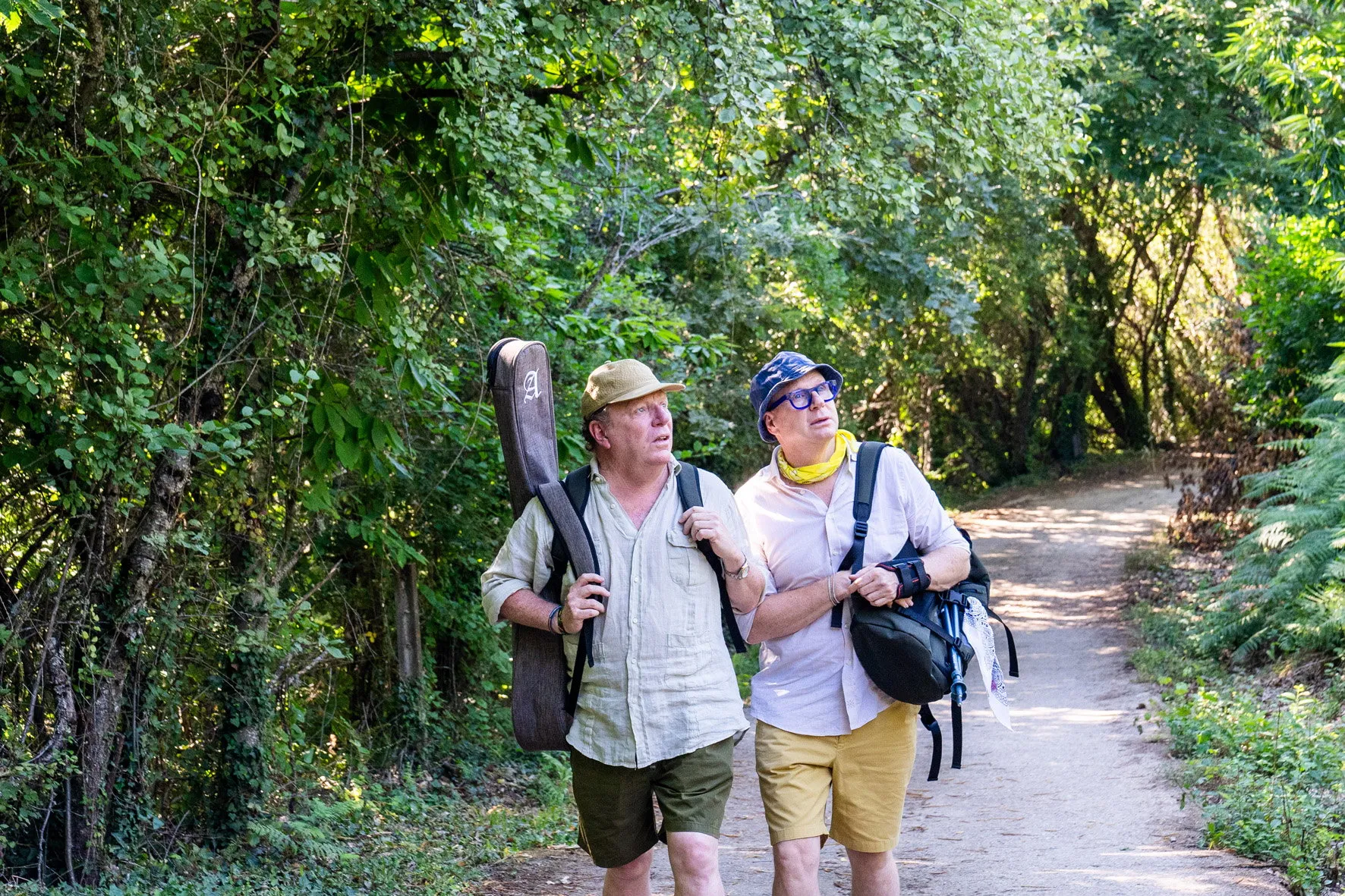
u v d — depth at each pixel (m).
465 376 7.84
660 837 3.59
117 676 5.55
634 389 3.30
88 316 4.80
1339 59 11.48
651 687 3.29
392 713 8.86
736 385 14.97
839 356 20.33
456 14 5.58
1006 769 8.02
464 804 7.98
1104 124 19.48
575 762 3.43
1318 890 4.82
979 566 3.87
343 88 5.88
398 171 6.18
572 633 3.28
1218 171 19.44
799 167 9.45
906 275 17.59
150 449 4.90
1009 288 22.98
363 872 6.09
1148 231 30.23
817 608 3.58
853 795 3.69
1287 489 12.06
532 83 6.39
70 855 5.34
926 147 9.12
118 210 5.34
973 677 11.91
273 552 6.98
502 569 3.41
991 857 5.87
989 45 8.86
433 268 7.02
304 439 6.02
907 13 8.75
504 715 9.51
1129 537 21.16
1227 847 5.67
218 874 5.78
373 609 9.02
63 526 5.47
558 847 6.80
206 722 6.50
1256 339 16.12
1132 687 10.83
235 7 5.35
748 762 9.27
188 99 5.14
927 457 29.89
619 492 3.41
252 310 5.72
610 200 11.14
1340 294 14.34
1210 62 18.23
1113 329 31.89
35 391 4.52
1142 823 6.30
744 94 6.93
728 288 14.45
